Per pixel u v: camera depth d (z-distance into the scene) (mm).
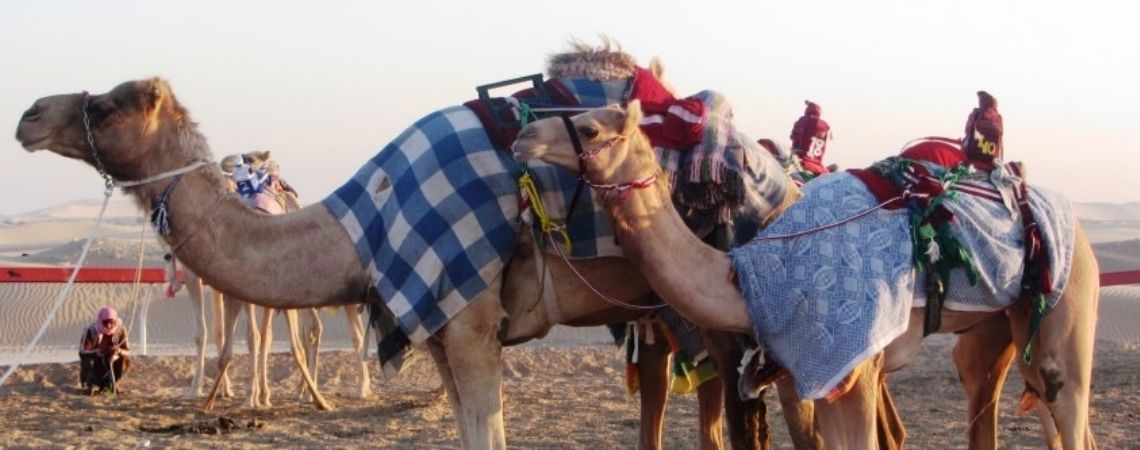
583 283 7070
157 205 6723
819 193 6520
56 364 14992
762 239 6371
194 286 13578
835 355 6141
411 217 6719
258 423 11328
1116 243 45094
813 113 9297
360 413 12289
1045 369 7039
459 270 6645
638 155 6160
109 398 13266
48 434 10641
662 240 6230
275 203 11695
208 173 6801
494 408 6746
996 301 6738
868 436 6344
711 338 7086
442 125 6938
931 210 6488
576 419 11758
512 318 6984
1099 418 11148
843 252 6285
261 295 6777
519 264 6945
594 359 16281
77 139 6754
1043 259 6820
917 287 6480
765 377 6531
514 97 7094
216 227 6738
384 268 6738
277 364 15938
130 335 24578
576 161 6066
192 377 15148
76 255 42656
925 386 13711
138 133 6715
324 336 24281
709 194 6816
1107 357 16109
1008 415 11484
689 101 6828
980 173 6871
